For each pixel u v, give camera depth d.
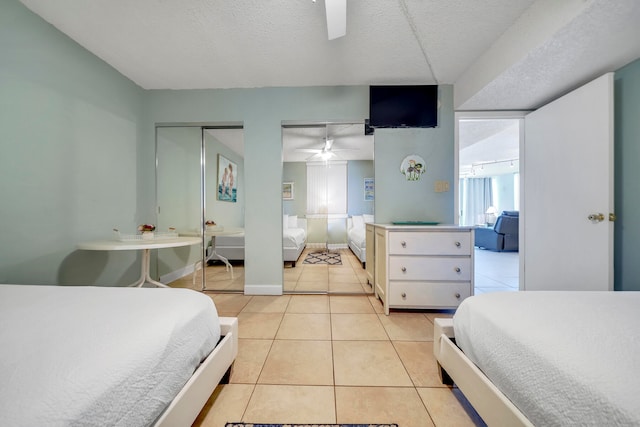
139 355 0.66
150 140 2.65
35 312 0.86
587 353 0.62
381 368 1.38
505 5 1.54
